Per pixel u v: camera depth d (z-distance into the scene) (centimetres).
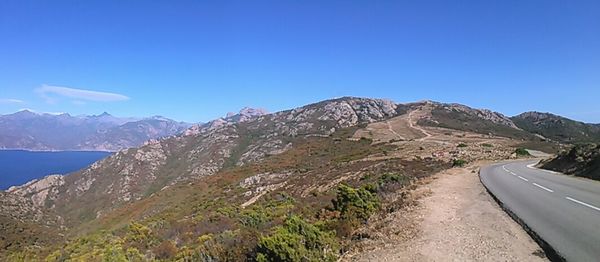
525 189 1794
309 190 3812
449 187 1942
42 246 4212
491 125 16100
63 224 9338
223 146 14812
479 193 1702
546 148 8081
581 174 2555
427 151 6078
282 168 6919
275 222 1678
